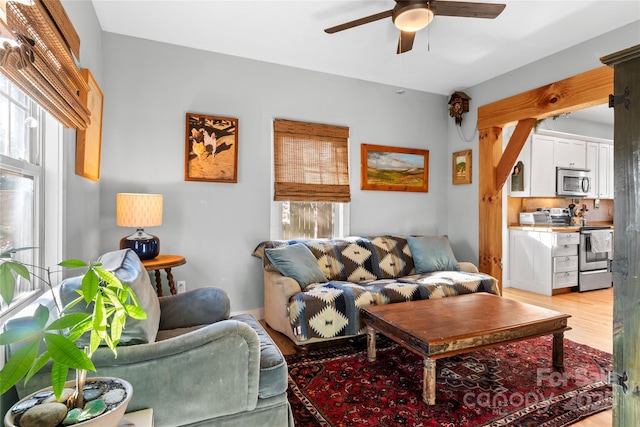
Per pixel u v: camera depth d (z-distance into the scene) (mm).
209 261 3309
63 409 880
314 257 3287
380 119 4137
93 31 2566
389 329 2225
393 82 4121
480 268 4082
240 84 3430
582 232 4656
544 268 4512
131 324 1235
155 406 1224
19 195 1513
